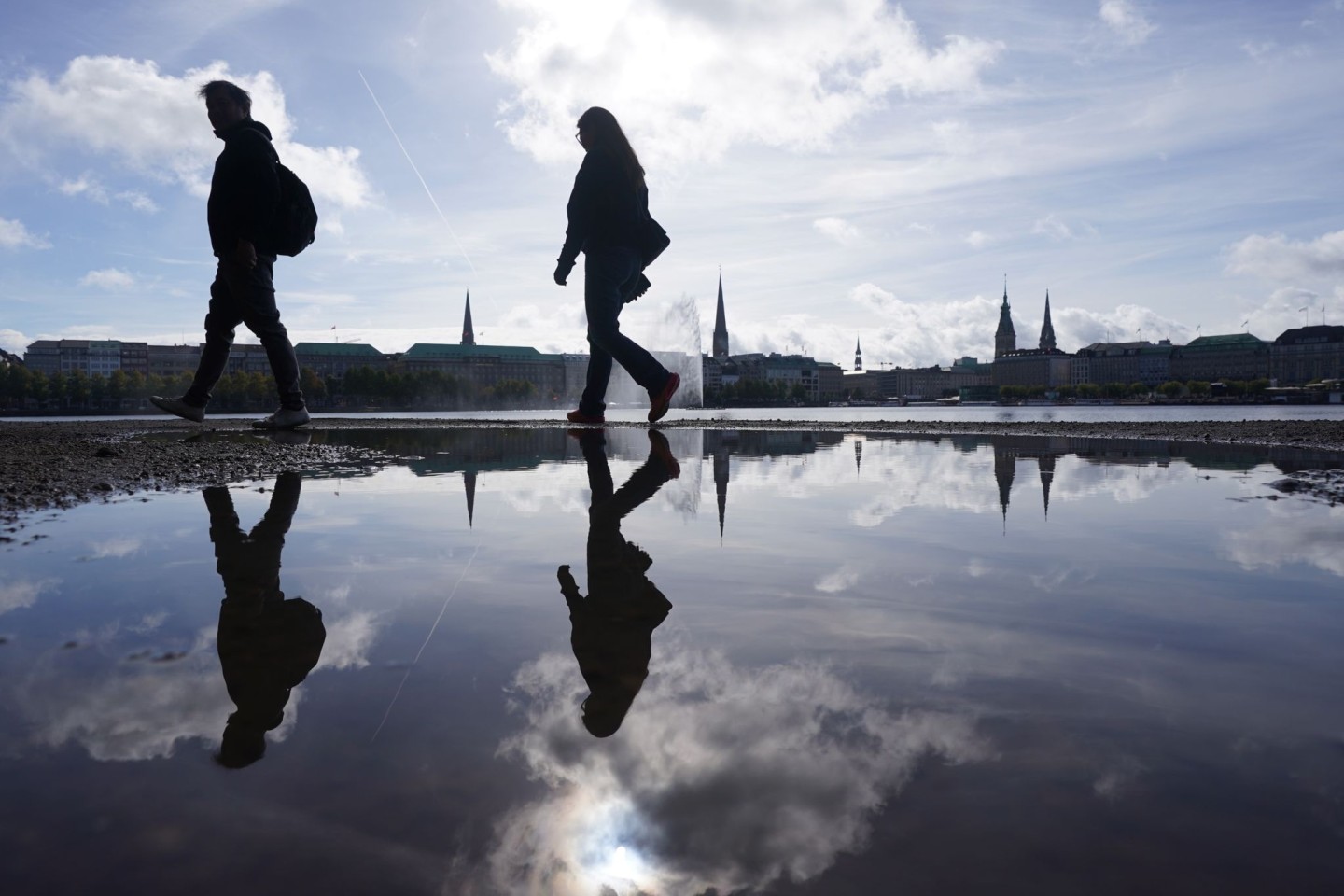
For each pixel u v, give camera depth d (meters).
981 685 1.26
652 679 1.28
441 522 2.98
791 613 1.69
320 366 161.38
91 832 0.83
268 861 0.78
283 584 1.96
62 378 125.50
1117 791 0.92
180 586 1.94
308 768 0.97
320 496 3.79
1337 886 0.74
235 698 1.20
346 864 0.77
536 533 2.72
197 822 0.85
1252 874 0.76
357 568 2.15
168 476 4.70
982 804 0.89
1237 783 0.94
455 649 1.44
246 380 123.12
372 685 1.25
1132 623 1.62
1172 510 3.28
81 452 6.26
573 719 1.12
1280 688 1.25
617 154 8.91
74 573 2.09
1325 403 153.00
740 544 2.50
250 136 9.13
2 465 5.00
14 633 1.54
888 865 0.77
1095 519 3.03
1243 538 2.63
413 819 0.86
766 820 0.85
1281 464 5.46
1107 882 0.74
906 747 1.03
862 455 6.32
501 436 9.05
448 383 149.00
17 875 0.75
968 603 1.78
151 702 1.18
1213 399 170.00
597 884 0.73
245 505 3.46
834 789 0.92
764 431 10.12
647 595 1.85
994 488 4.05
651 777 0.95
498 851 0.79
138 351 159.00
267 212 9.37
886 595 1.86
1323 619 1.65
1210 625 1.60
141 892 0.73
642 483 4.29
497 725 1.10
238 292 9.81
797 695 1.22
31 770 0.96
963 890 0.73
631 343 9.79
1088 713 1.15
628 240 9.30
